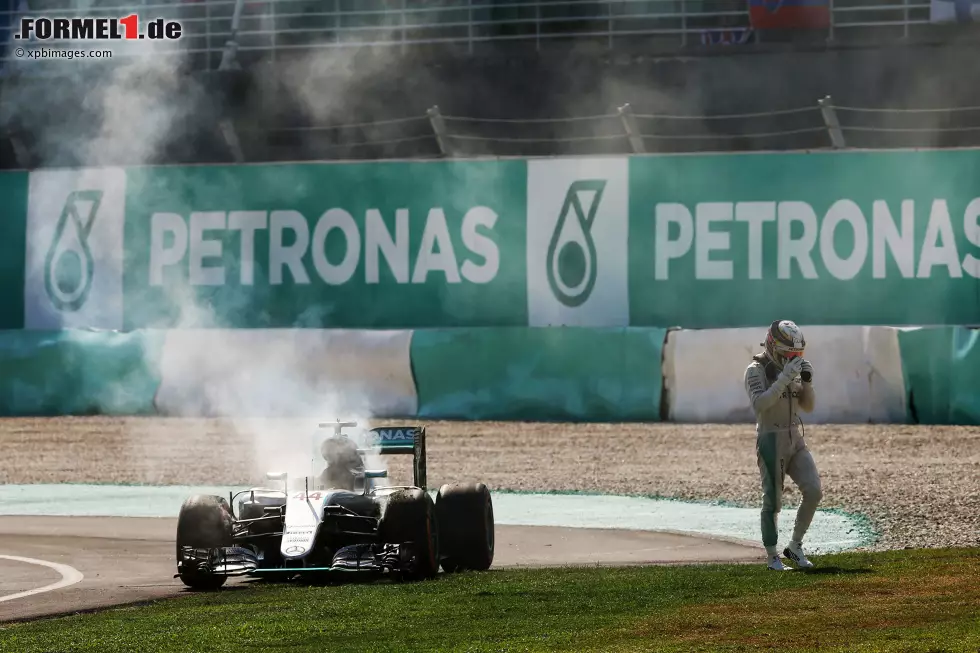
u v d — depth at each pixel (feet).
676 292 308.19
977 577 106.01
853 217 301.02
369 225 323.57
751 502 195.72
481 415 302.25
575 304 312.71
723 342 290.56
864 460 234.58
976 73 315.58
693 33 349.20
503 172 317.42
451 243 319.47
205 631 90.94
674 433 275.59
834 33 339.36
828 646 79.71
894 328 281.95
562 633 86.84
